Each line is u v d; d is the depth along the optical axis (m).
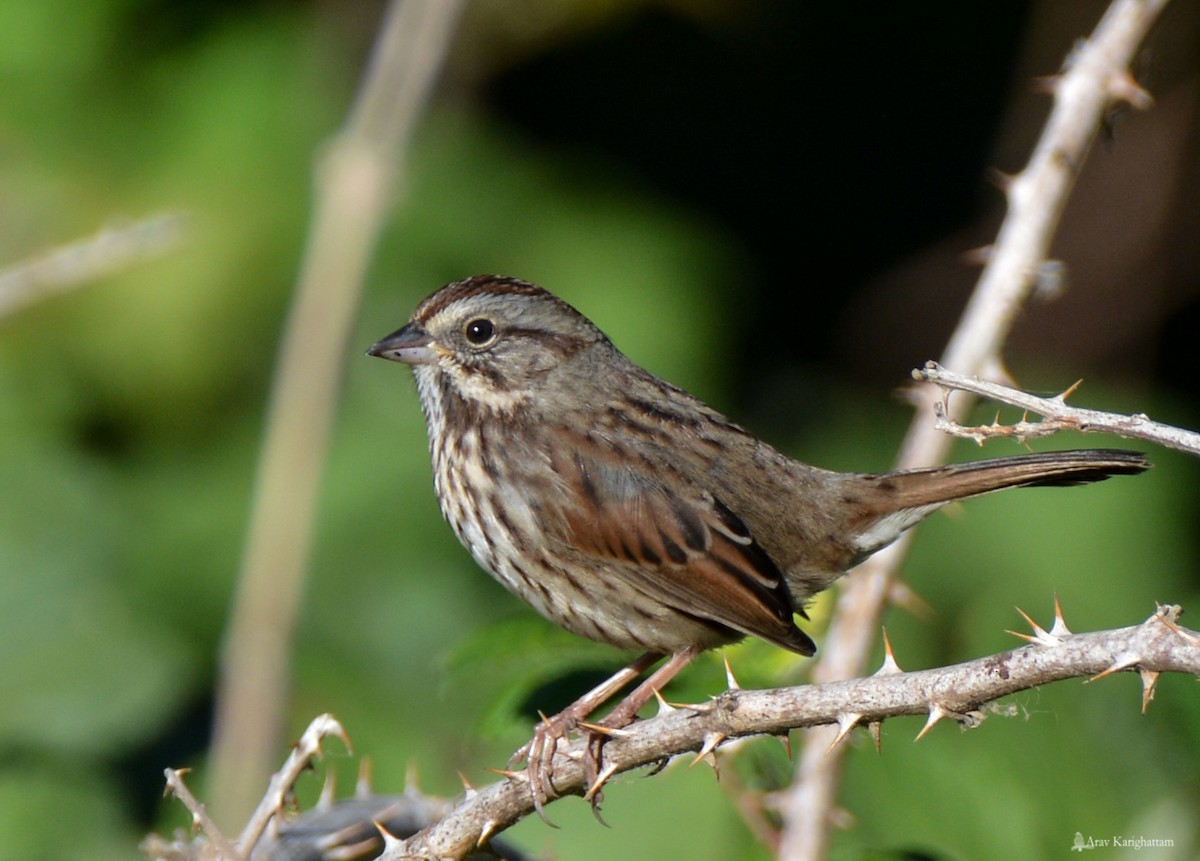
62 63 12.63
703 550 7.88
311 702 11.21
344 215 9.13
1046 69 14.90
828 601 8.77
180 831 6.14
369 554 11.98
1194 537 12.87
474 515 8.40
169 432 12.47
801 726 5.40
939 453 7.86
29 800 10.63
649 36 15.30
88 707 11.23
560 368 8.43
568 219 12.98
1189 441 4.87
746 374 14.42
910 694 5.10
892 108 15.73
